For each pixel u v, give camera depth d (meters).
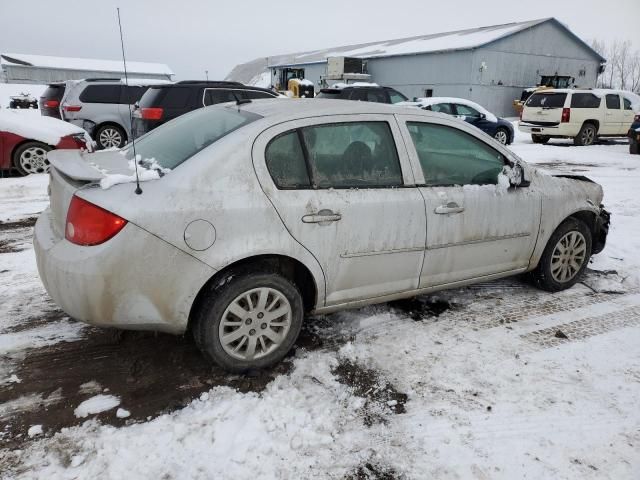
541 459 2.42
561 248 4.20
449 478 2.30
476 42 29.17
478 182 3.69
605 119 15.88
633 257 5.20
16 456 2.34
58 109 13.87
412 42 39.66
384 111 3.33
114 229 2.53
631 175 10.20
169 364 3.08
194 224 2.64
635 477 2.33
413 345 3.37
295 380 2.96
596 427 2.64
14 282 4.21
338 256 3.07
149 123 10.02
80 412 2.64
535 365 3.18
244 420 2.61
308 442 2.48
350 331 3.53
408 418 2.67
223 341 2.88
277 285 2.94
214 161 2.76
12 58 50.09
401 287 3.43
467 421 2.66
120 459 2.34
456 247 3.54
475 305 4.00
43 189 7.55
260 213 2.79
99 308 2.61
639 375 3.10
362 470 2.33
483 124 14.90
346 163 3.12
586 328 3.67
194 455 2.38
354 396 2.83
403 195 3.25
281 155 2.93
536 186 3.94
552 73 32.16
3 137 8.27
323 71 41.25
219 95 10.34
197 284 2.71
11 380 2.89
